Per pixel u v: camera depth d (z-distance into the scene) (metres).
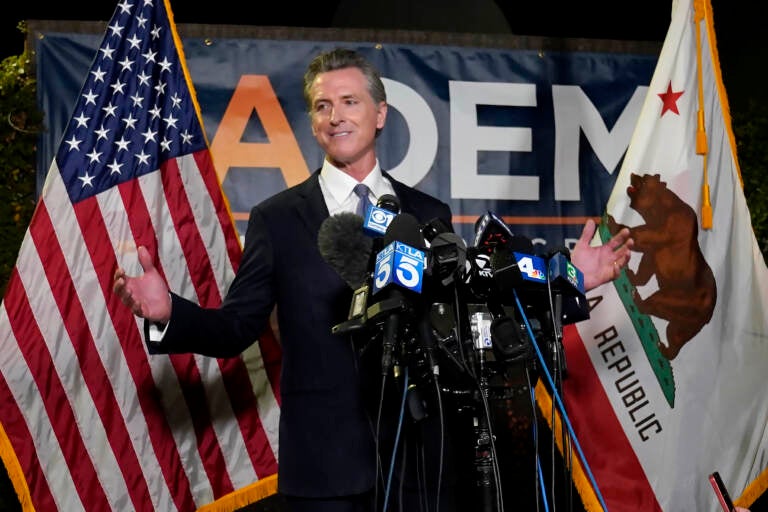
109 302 3.99
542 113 5.06
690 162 4.35
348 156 3.07
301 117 4.88
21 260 3.93
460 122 5.00
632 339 4.29
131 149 4.05
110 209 4.01
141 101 4.09
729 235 4.36
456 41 5.03
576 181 5.05
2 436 3.87
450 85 5.00
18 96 4.66
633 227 4.32
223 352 2.93
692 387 4.27
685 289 4.30
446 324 2.41
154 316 2.75
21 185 4.68
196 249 4.11
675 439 4.24
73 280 3.96
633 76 5.15
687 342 4.29
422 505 2.79
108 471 3.98
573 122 5.08
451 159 4.98
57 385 3.94
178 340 2.79
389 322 2.31
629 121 5.12
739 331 4.33
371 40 4.97
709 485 4.23
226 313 2.92
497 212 4.99
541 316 2.60
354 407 2.87
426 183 4.95
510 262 2.42
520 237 2.61
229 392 4.17
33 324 3.92
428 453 2.82
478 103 5.02
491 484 2.43
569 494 2.53
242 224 4.79
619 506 4.21
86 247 3.98
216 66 4.86
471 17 6.00
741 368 4.31
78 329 3.96
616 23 7.07
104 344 3.99
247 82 4.86
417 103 4.98
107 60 4.07
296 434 2.89
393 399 2.84
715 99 4.43
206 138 4.34
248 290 2.99
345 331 2.44
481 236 2.54
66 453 3.94
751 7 5.96
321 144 3.12
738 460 4.26
